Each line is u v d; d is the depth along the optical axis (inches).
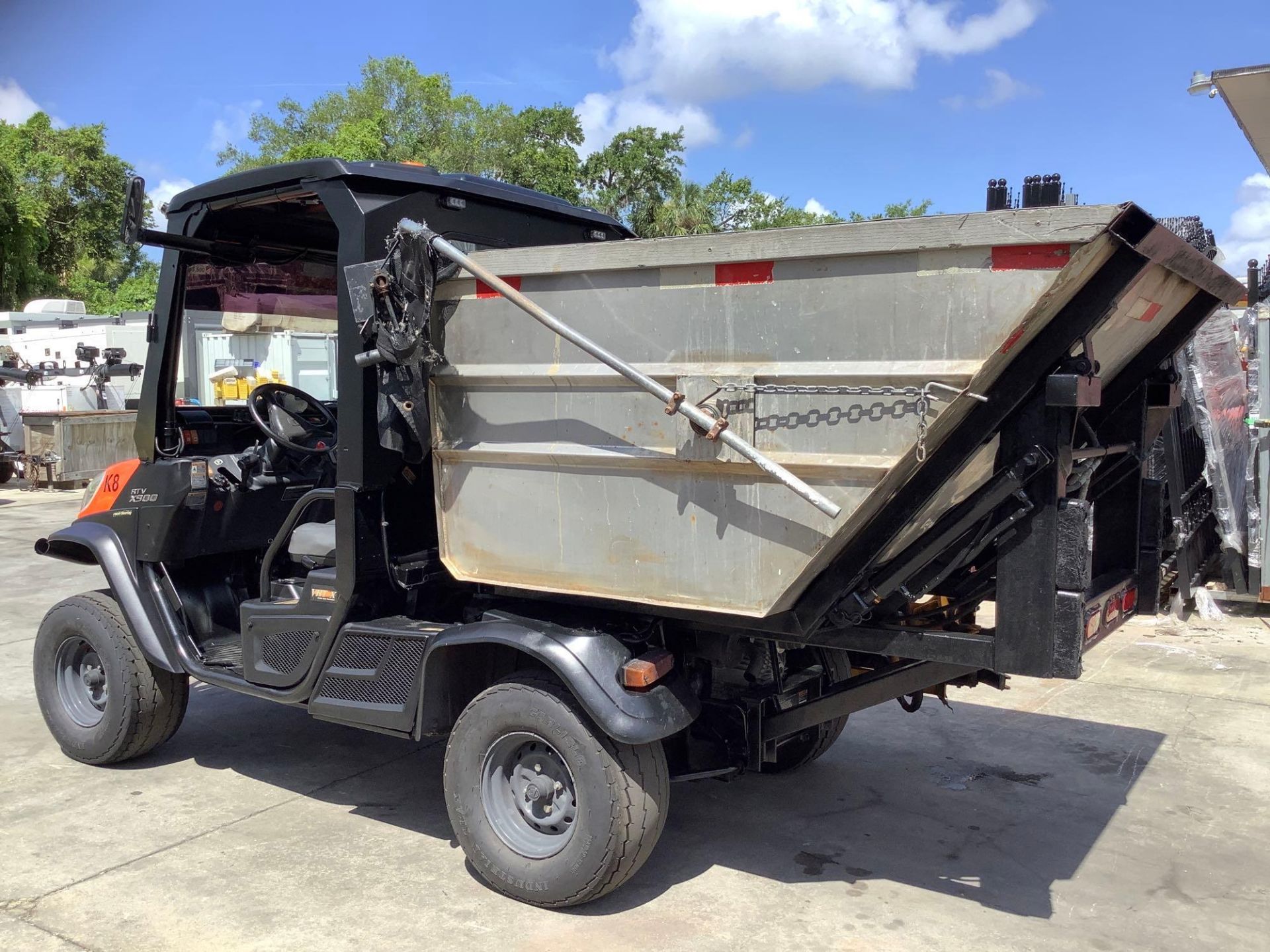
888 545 109.7
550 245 162.1
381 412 134.0
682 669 137.4
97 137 1579.7
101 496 182.5
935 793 171.6
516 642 126.7
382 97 1815.9
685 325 114.3
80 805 165.5
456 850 148.9
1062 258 92.9
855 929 125.9
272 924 126.0
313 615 148.8
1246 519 310.2
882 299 102.5
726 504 114.3
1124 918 129.1
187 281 173.0
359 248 138.0
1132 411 143.9
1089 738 198.8
